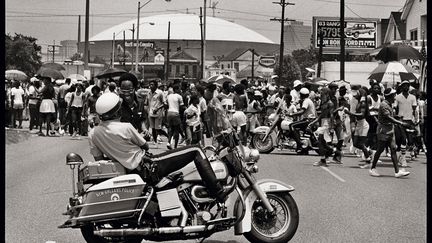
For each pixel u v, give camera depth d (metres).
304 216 9.25
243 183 7.49
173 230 6.64
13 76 33.84
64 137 23.05
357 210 9.76
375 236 8.01
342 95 16.47
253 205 7.42
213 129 16.70
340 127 16.47
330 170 15.02
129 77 12.87
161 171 6.78
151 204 6.68
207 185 6.82
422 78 23.80
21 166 14.71
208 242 7.63
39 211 9.39
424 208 9.96
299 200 10.60
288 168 15.28
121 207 6.55
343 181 13.06
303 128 18.78
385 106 13.82
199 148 6.88
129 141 6.76
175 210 6.71
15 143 20.30
